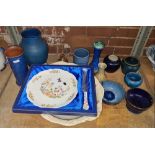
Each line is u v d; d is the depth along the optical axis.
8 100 0.92
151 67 1.11
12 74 1.04
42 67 0.96
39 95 0.82
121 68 1.08
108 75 1.07
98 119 0.85
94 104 0.79
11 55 0.87
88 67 0.97
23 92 0.83
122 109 0.90
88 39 1.10
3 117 0.85
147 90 0.99
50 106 0.78
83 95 0.83
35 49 0.92
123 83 1.03
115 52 1.17
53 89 0.85
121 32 1.06
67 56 1.17
